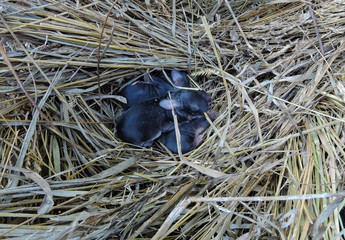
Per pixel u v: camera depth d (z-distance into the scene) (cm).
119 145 31
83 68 30
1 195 23
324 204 23
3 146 26
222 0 34
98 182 27
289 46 32
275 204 25
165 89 34
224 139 26
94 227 23
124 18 32
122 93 33
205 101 32
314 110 28
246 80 31
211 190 26
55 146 28
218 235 23
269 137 28
